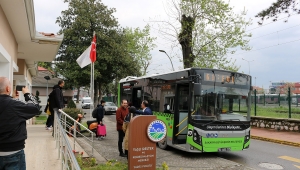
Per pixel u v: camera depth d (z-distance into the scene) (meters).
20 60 14.20
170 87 10.50
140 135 6.29
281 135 14.54
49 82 38.50
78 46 30.84
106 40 31.92
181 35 21.69
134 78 15.14
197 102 8.93
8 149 3.37
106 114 32.03
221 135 9.02
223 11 21.55
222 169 7.86
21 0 6.16
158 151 10.45
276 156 9.95
